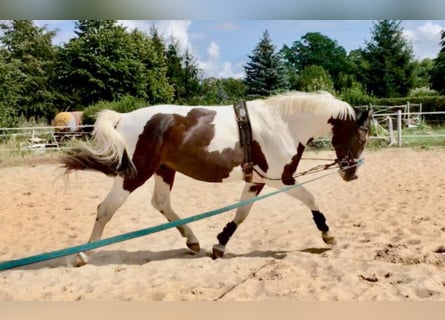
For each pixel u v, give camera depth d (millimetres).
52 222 7387
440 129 18828
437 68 30875
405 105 20516
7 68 22828
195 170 5082
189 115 5047
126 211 7988
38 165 13461
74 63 28656
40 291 4312
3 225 7184
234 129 5066
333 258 5031
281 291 4148
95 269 4961
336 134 5539
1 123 20406
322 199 8344
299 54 56750
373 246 5359
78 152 4977
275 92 6227
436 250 5191
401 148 14547
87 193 9695
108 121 5004
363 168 11367
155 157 4961
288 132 5227
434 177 9852
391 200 7914
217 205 8445
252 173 5172
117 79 28766
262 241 5930
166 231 6645
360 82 35875
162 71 32656
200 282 4465
